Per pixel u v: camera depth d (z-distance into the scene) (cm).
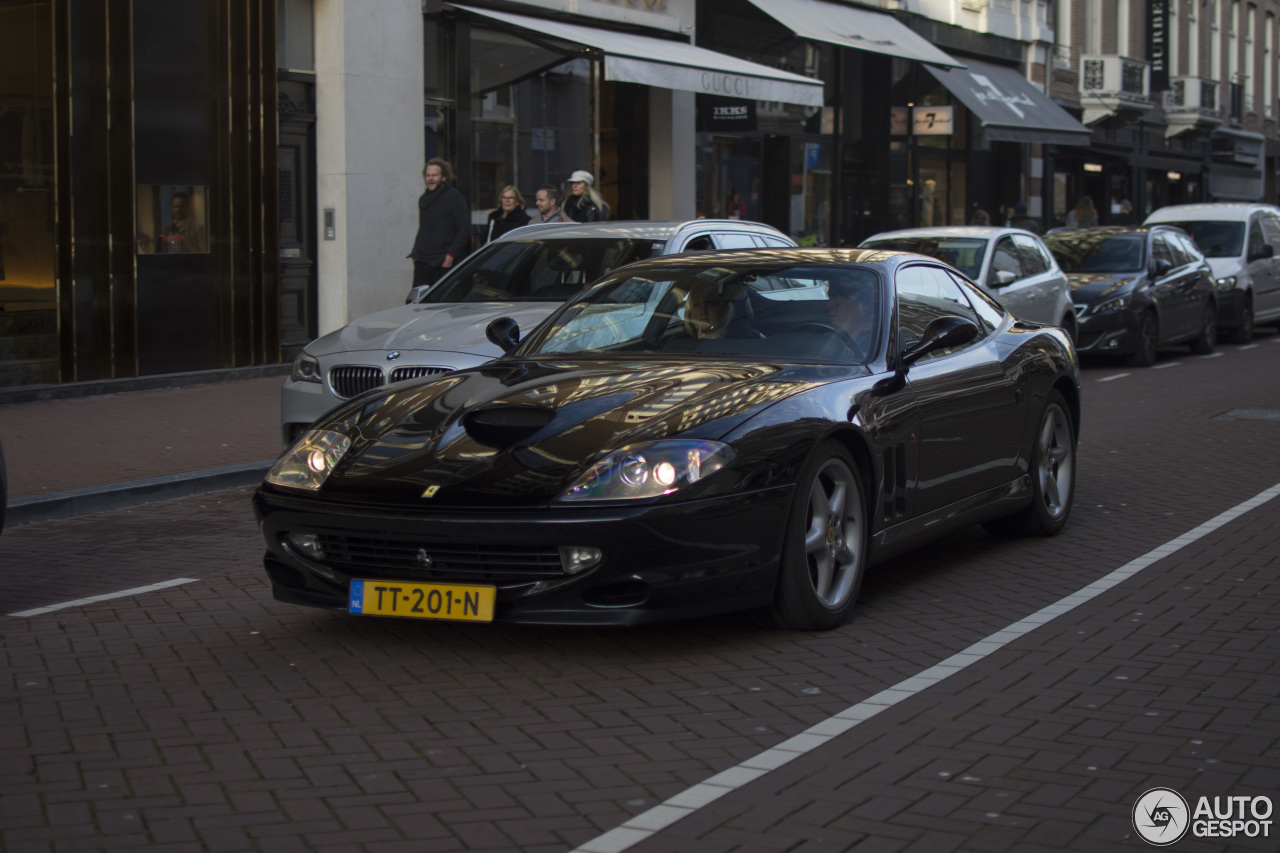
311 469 544
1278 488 888
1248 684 489
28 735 447
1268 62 5078
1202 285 1909
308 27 1612
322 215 1638
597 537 487
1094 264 1791
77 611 621
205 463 1008
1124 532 764
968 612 595
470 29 1783
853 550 574
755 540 518
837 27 2355
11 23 1323
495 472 508
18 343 1339
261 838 362
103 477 948
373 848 355
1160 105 4159
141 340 1452
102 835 365
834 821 371
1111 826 367
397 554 515
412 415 561
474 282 1001
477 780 404
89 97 1384
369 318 951
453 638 561
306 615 605
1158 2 3984
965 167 3198
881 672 508
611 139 2075
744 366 583
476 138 1812
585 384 562
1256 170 5006
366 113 1638
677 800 386
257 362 1563
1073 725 447
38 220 1352
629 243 1000
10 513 845
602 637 558
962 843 356
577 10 1944
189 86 1482
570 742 436
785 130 2520
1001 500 696
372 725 454
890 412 591
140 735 446
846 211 2741
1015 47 3288
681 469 500
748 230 1098
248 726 454
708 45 2284
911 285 664
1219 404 1346
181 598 644
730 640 551
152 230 1455
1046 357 743
